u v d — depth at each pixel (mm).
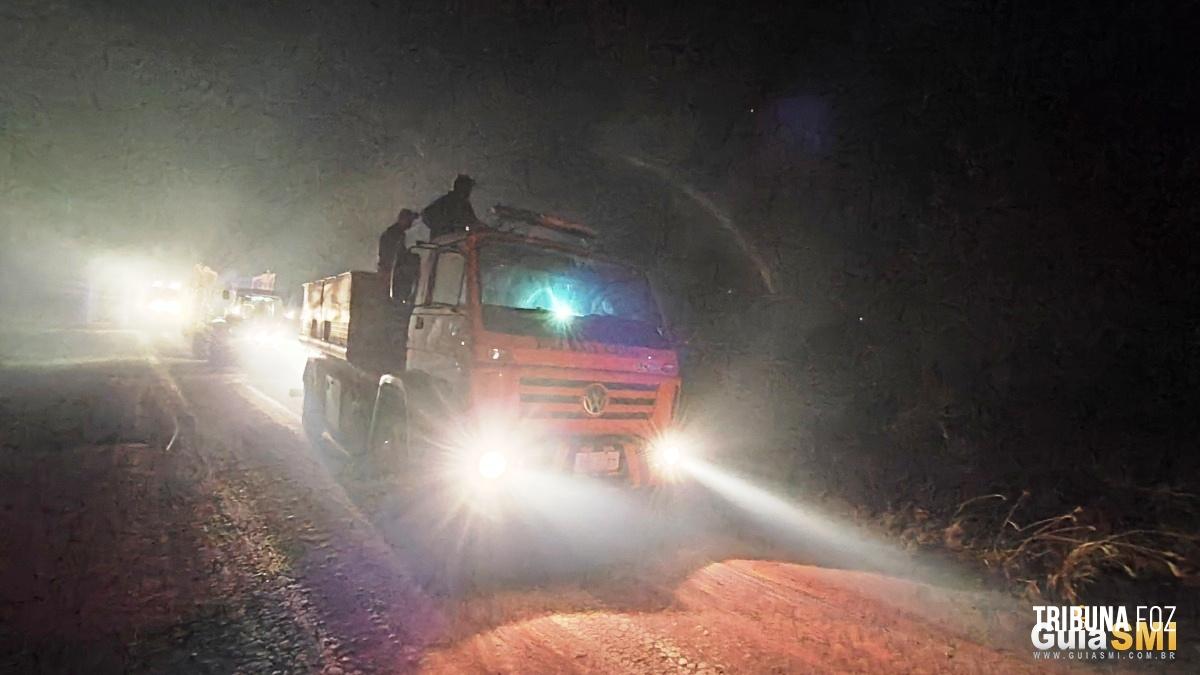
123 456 8055
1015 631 4312
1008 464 7008
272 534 5586
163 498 6469
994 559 5504
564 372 5500
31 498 6273
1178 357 6602
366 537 5566
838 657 3898
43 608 4129
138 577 4637
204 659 3584
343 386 8422
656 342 6238
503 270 5805
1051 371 7285
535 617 4285
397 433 6652
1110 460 6586
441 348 5836
